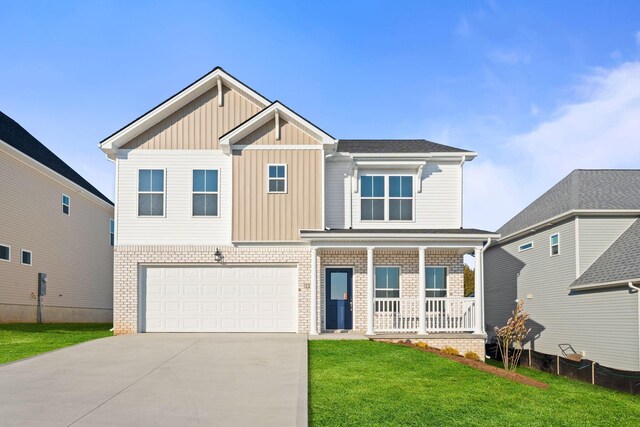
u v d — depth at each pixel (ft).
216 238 60.08
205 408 28.45
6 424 25.27
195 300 59.88
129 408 28.19
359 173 63.67
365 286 61.57
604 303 61.77
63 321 84.84
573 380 55.21
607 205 68.33
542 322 76.48
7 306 69.92
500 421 29.40
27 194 75.25
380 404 30.83
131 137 60.95
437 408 30.83
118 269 59.57
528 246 81.92
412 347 49.88
